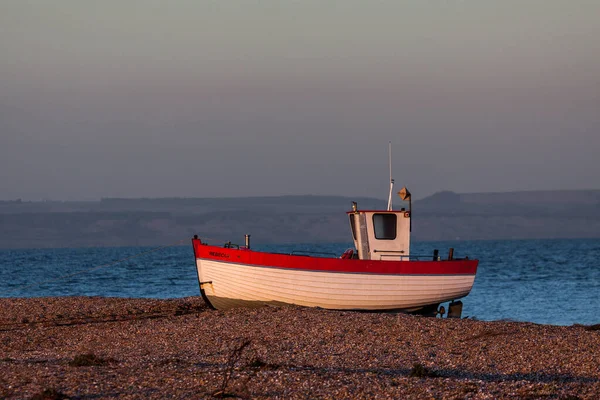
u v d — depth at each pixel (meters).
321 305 103.94
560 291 198.75
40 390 50.91
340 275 102.81
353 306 104.25
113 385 52.84
